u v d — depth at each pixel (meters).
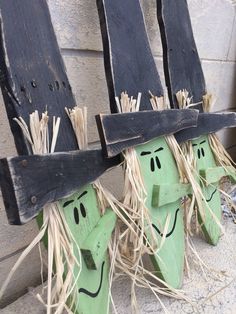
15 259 1.04
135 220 0.93
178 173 1.13
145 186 0.96
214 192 1.35
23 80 0.67
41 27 0.77
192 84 1.33
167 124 1.07
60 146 0.75
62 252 0.71
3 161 0.57
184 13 1.33
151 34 1.38
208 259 1.23
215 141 1.43
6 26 0.65
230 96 2.12
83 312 0.74
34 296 1.04
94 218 0.85
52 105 0.76
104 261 0.87
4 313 0.98
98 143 1.24
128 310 0.98
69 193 0.72
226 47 1.94
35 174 0.62
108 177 1.35
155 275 0.98
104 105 1.24
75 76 1.11
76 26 1.08
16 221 0.59
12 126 0.65
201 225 1.25
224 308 1.00
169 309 0.99
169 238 1.03
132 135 0.91
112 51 0.92
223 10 1.82
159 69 1.44
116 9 0.97
